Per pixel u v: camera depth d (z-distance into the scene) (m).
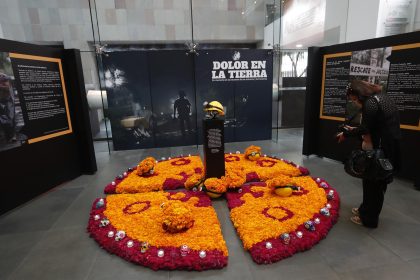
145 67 5.73
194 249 2.19
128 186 3.59
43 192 3.69
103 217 2.82
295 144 6.07
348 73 4.19
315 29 6.70
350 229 2.56
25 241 2.53
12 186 3.21
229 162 4.55
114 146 6.04
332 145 4.70
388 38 3.59
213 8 7.54
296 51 7.14
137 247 2.26
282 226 2.48
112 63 5.64
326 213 2.68
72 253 2.32
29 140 3.43
